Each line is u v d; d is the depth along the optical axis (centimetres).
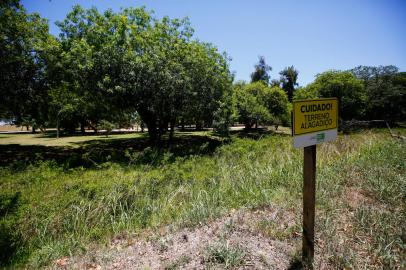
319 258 277
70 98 1758
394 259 270
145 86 1279
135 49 1366
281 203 420
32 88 1423
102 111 1956
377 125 1923
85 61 1274
